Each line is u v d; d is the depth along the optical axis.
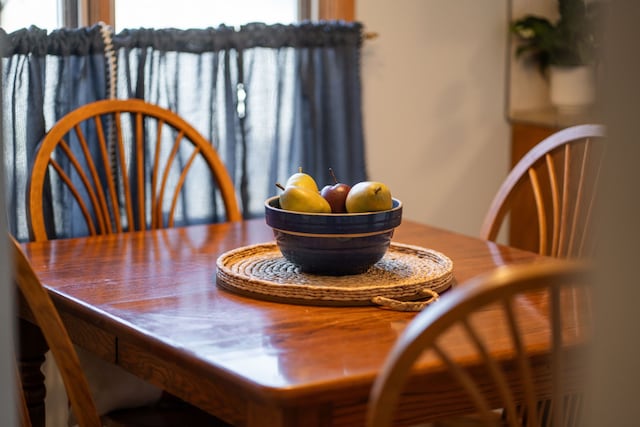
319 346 1.24
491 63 3.38
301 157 2.84
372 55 3.10
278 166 2.82
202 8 2.79
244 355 1.19
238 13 2.85
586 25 3.29
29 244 1.87
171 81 2.58
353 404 1.14
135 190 2.56
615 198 0.45
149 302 1.45
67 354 1.34
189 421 1.75
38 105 2.36
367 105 3.12
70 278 1.60
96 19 2.61
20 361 1.77
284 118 2.81
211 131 2.66
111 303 1.44
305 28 2.79
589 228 1.91
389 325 1.34
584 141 1.96
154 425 1.73
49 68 2.40
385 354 1.20
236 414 1.18
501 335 1.29
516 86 3.44
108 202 2.52
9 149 2.36
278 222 1.52
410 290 1.47
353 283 1.51
